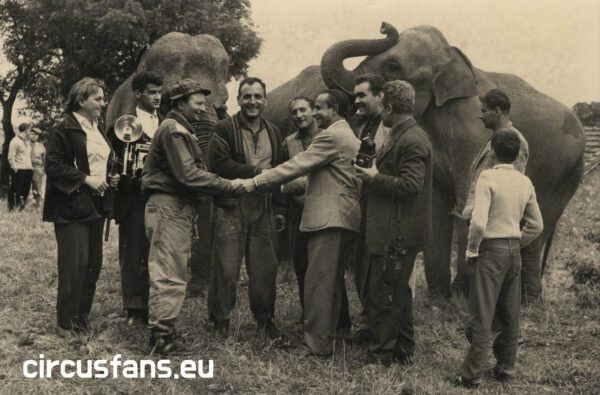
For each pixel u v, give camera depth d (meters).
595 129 16.55
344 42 8.27
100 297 7.00
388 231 5.06
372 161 5.05
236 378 4.84
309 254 5.45
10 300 6.68
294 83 10.16
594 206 14.69
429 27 8.36
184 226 5.30
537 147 8.34
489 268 4.91
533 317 7.02
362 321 5.84
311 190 5.47
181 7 20.58
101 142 5.66
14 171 15.33
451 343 6.16
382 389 4.72
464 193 7.94
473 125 7.99
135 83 5.99
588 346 6.09
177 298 5.29
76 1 21.02
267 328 5.85
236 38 20.53
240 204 5.72
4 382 4.65
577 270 8.58
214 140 5.84
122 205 6.00
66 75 24.27
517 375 5.32
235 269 5.71
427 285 8.26
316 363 5.25
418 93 8.09
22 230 11.32
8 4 25.33
